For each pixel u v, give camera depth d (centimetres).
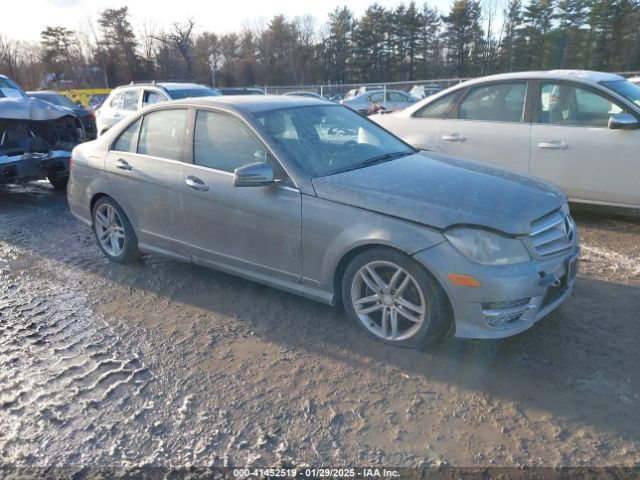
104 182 484
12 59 5212
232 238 395
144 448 258
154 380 313
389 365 320
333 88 2470
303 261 359
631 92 566
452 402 284
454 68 6062
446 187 335
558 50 5128
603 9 4759
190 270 485
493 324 301
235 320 386
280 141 376
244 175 346
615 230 567
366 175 357
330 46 6588
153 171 439
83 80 5581
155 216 447
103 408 289
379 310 343
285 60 6675
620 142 540
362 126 451
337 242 336
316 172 362
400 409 280
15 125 777
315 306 402
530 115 595
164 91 1093
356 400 289
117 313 405
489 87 623
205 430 269
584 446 250
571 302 394
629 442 251
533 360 320
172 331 373
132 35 5681
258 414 280
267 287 441
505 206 312
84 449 259
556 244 328
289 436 263
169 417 280
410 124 674
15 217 706
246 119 387
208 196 399
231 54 6775
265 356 336
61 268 505
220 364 328
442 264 299
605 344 335
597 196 566
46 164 781
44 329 382
